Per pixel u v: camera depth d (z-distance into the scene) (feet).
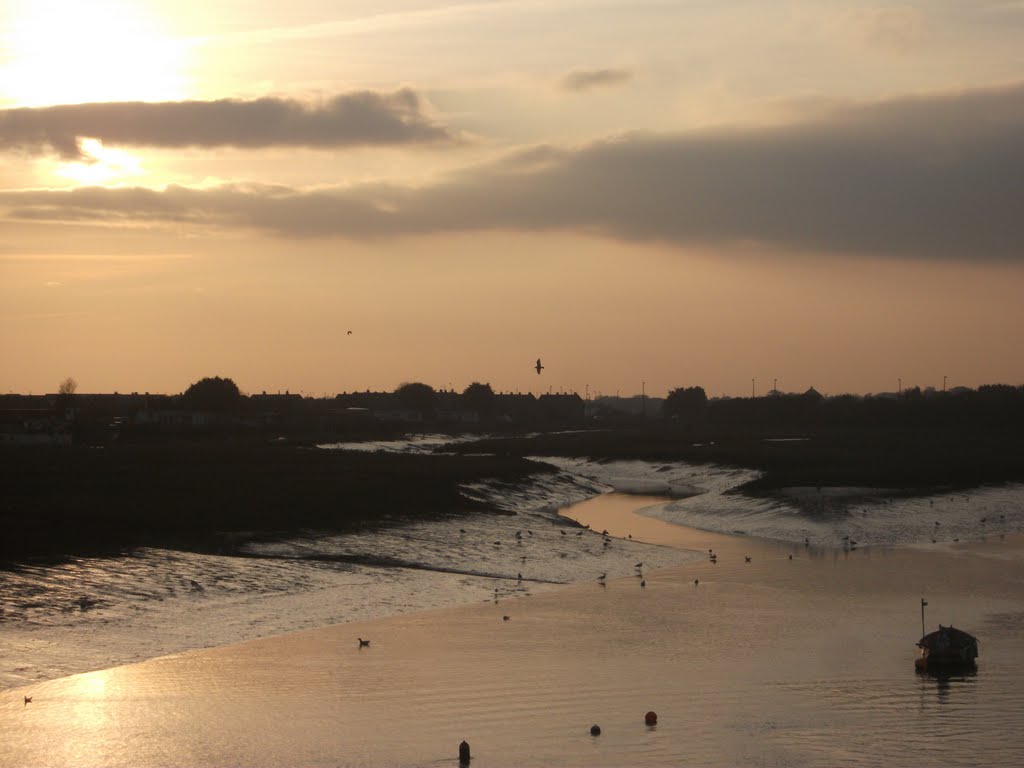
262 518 311.47
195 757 132.67
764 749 135.64
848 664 173.68
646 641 188.75
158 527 286.46
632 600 226.38
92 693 156.46
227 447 598.34
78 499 325.62
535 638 190.90
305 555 268.00
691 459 625.82
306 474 428.56
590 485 533.55
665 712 149.79
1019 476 448.65
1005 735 140.67
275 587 228.84
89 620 193.47
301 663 173.17
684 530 351.25
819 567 269.23
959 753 134.82
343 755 133.80
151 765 130.11
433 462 521.65
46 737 138.51
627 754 134.41
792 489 404.98
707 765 131.03
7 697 154.10
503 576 255.29
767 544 314.55
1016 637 191.11
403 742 138.10
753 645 185.88
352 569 253.65
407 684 161.99
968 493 401.29
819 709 150.71
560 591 238.07
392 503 354.74
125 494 344.28
